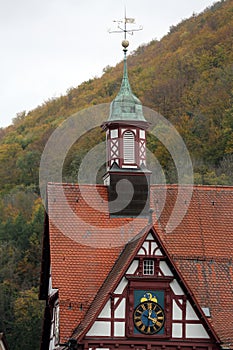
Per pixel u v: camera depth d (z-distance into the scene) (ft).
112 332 210.79
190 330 211.82
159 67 570.87
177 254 228.84
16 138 568.41
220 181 421.18
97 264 227.81
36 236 438.81
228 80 522.06
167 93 520.42
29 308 382.63
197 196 240.12
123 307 211.82
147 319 211.41
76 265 226.99
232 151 463.83
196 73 544.21
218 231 234.99
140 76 563.48
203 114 497.05
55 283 223.51
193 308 212.64
